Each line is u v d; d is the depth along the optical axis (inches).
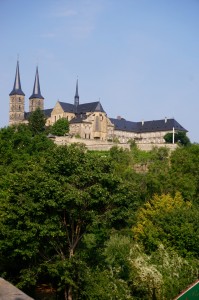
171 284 1243.8
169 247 1457.9
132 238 1710.1
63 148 1364.4
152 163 3703.3
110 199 1252.5
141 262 1293.1
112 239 1456.7
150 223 1620.3
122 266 1291.8
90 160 1334.9
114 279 1224.2
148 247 1533.0
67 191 1161.4
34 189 1180.5
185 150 3363.7
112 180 1277.1
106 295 1154.0
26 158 2276.1
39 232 1174.3
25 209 1175.0
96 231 1341.0
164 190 2581.2
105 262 1320.1
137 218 1820.9
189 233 1477.6
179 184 2586.1
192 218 1569.9
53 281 1396.4
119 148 4840.1
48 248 1310.3
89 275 1193.4
